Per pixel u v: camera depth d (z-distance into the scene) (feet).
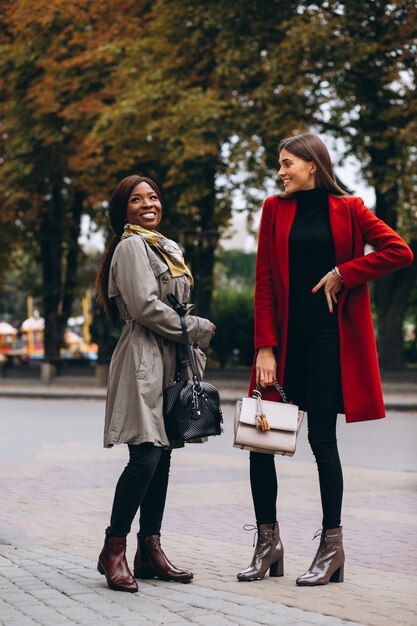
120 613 13.25
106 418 15.38
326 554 15.42
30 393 97.09
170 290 15.58
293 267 15.65
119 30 94.12
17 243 121.39
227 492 28.30
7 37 107.76
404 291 92.38
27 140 102.94
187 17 85.61
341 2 78.07
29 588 14.89
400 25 77.61
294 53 75.56
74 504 25.84
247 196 88.58
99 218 116.88
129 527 15.02
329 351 15.42
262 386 15.71
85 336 205.57
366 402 15.34
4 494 27.71
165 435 15.01
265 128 78.79
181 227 99.60
